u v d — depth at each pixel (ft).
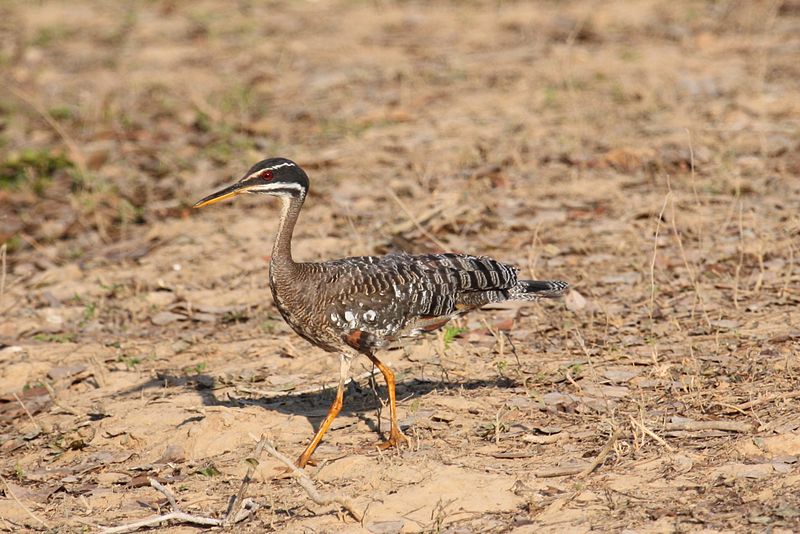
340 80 82.84
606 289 45.83
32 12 110.11
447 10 103.71
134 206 61.87
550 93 73.31
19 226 59.47
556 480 29.86
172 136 73.26
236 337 44.96
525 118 70.33
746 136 63.62
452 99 76.59
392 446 33.14
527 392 36.47
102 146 70.90
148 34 100.94
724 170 58.39
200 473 33.14
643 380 36.52
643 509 27.55
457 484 29.78
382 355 40.88
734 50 83.46
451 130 69.26
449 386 37.68
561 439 32.71
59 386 41.47
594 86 76.18
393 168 63.67
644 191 57.11
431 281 34.24
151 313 48.26
